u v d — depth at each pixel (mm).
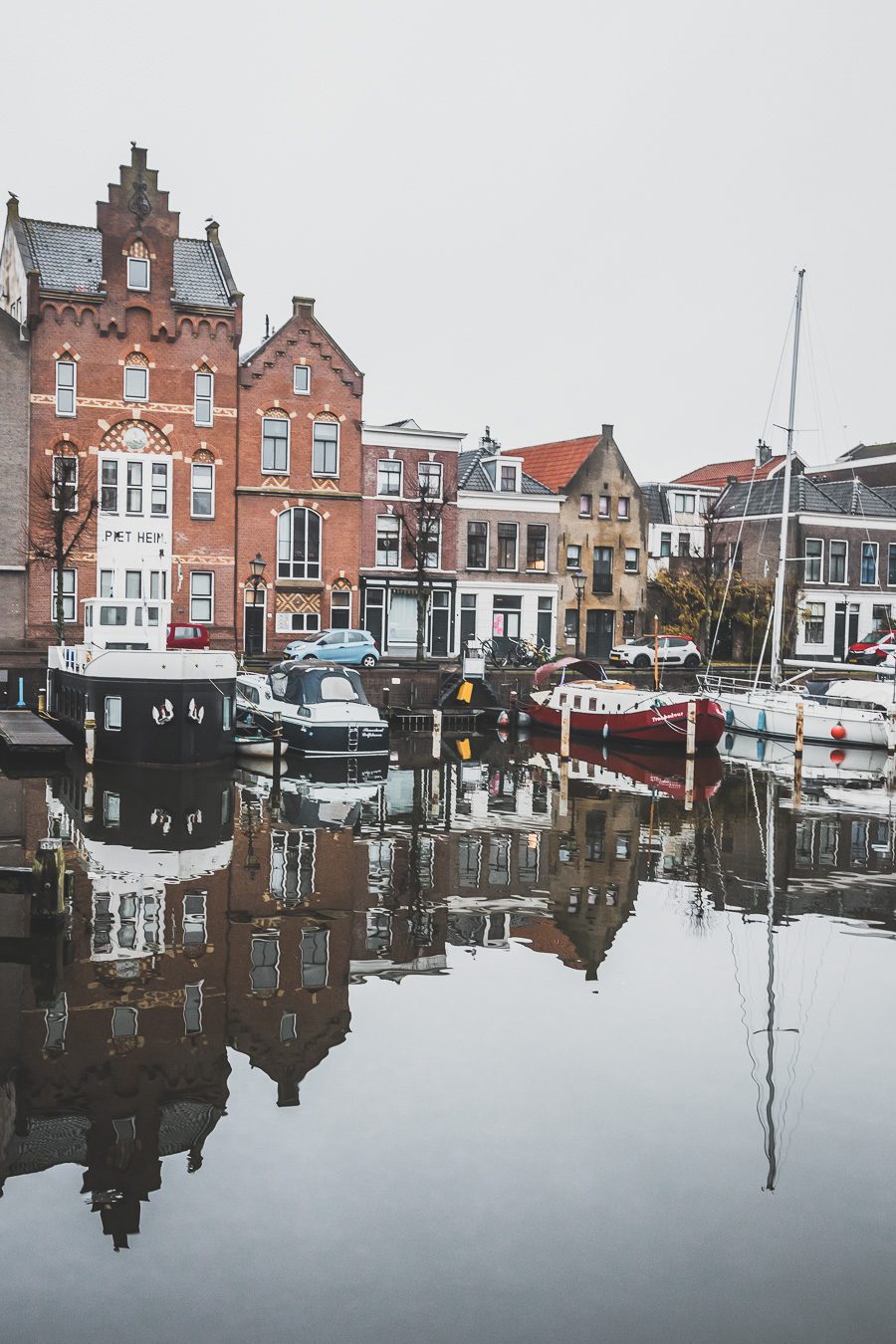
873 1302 7996
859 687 39156
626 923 16578
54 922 15203
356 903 17062
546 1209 9023
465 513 48281
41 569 39656
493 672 42719
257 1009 12789
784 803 26391
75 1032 12023
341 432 44000
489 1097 10836
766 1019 12945
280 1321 7664
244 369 42375
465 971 14289
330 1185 9281
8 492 39344
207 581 42219
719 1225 8867
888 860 20750
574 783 29078
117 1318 7668
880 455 72500
